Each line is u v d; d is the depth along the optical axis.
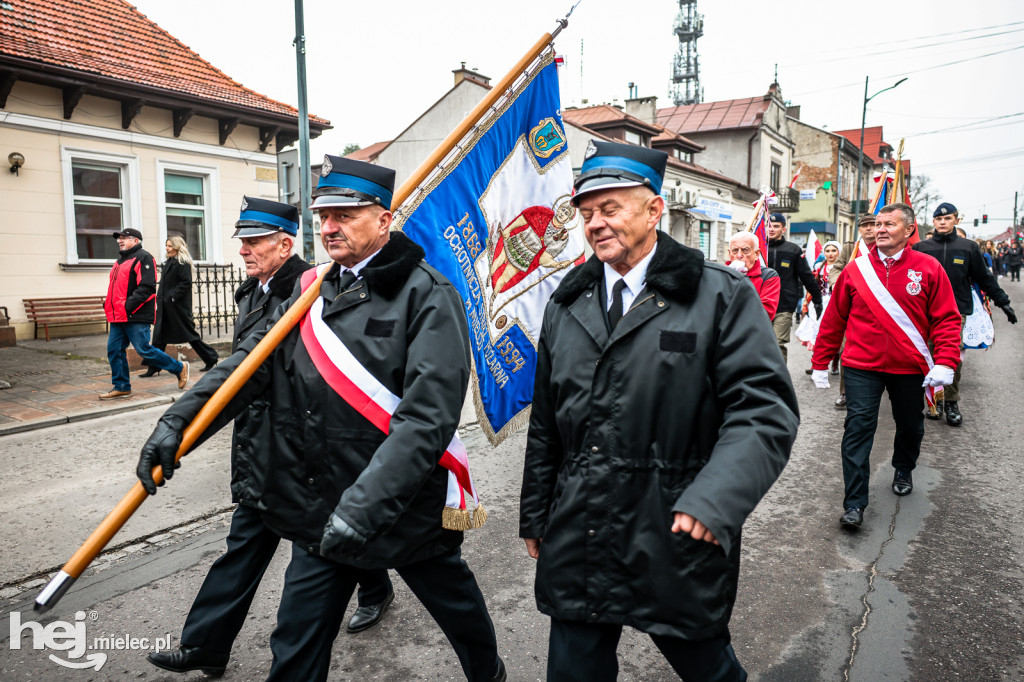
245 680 2.54
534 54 2.84
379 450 1.82
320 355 2.04
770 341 1.61
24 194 10.41
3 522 3.96
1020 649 2.71
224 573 2.45
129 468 4.92
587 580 1.69
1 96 9.95
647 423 1.64
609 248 1.71
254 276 2.99
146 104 11.49
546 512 1.87
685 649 1.66
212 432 2.00
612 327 1.75
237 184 13.14
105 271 11.53
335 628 2.04
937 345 3.89
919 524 3.96
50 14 11.48
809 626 2.89
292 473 2.08
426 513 2.06
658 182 1.72
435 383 1.89
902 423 4.23
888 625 2.89
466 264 2.73
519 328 2.92
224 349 9.54
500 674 2.34
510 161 2.87
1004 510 4.16
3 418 6.03
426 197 2.62
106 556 3.56
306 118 9.41
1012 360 10.03
